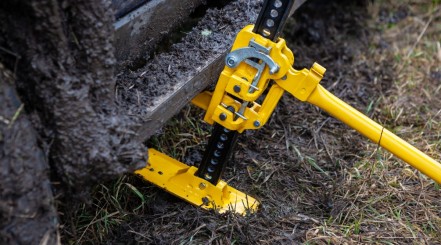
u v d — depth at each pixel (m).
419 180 1.39
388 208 1.33
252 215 1.27
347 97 1.60
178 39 1.46
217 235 1.23
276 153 1.42
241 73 1.17
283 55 1.15
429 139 1.50
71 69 1.06
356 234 1.28
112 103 1.10
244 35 1.15
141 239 1.22
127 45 1.18
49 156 1.06
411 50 1.75
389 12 1.88
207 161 1.25
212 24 1.31
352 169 1.40
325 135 1.48
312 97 1.18
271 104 1.19
